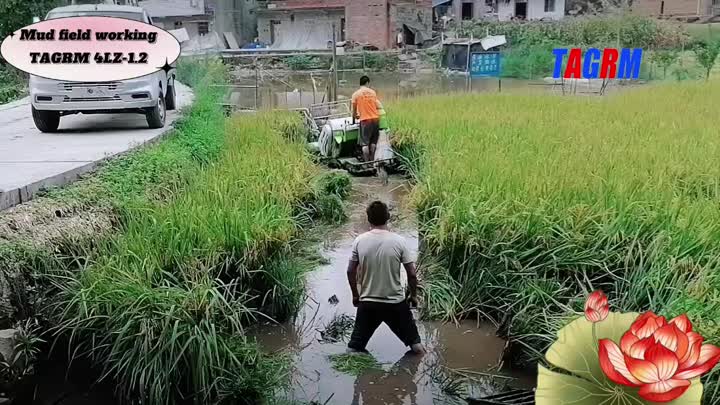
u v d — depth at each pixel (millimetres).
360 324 6250
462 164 9141
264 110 17484
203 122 12656
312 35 48781
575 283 6430
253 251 6684
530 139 11516
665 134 11602
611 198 7309
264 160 10094
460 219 7230
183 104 15414
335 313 7234
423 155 11672
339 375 5891
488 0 48750
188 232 6629
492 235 6984
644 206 6980
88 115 14578
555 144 10867
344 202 11750
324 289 7906
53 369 5672
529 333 5754
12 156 9016
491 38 31203
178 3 49375
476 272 7051
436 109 16719
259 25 51188
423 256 7793
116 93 11094
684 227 6391
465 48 34125
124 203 7199
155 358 5172
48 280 5734
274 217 7379
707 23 30188
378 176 13719
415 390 5641
